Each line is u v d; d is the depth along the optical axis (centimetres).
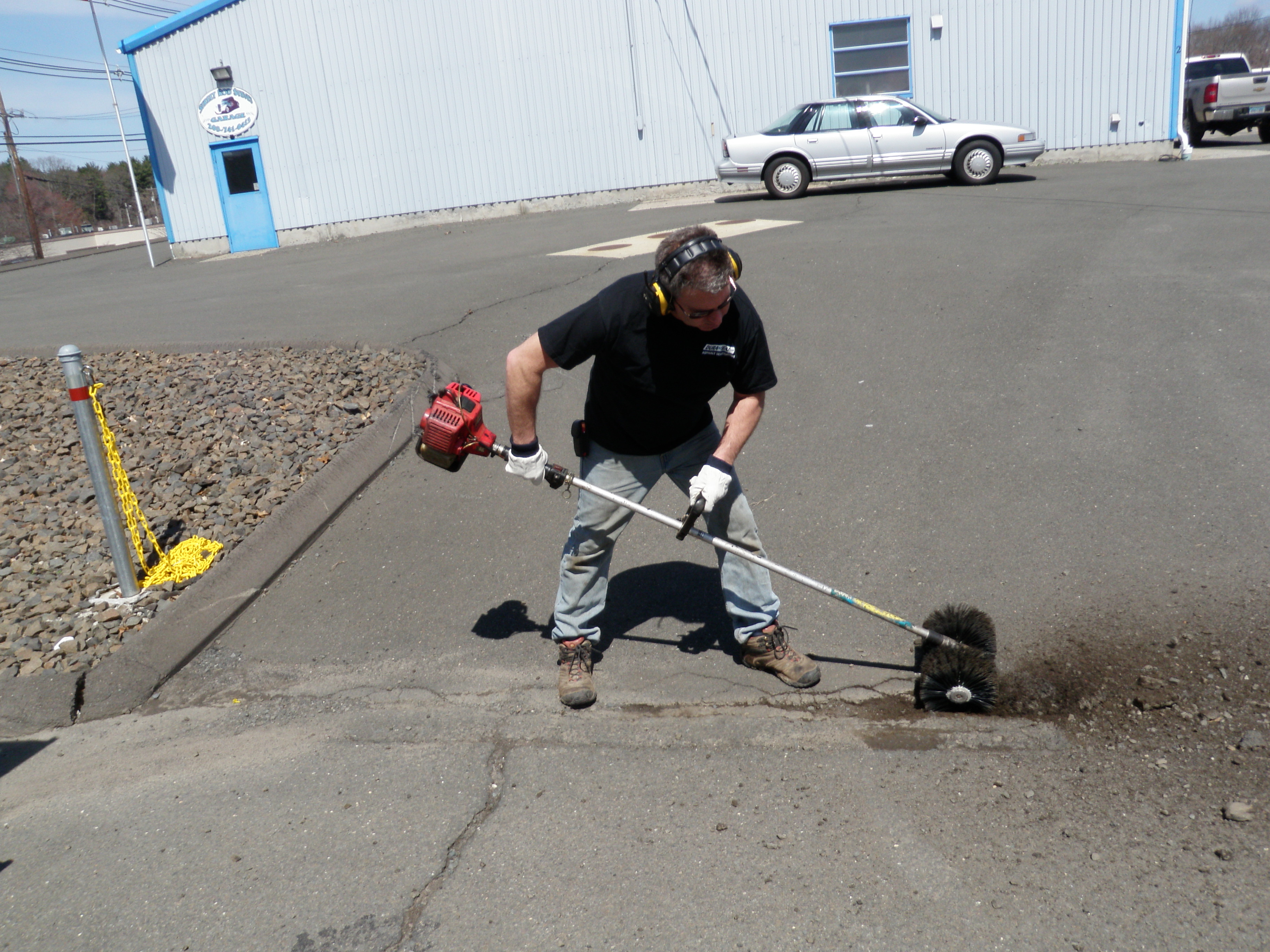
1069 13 1606
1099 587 384
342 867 282
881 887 255
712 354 303
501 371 688
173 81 1767
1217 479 441
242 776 332
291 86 1766
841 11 1666
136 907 274
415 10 1727
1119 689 330
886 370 613
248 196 1825
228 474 559
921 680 328
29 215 3697
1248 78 1942
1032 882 252
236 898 274
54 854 300
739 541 347
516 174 1800
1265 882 243
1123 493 443
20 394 706
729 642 386
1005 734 315
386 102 1772
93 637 422
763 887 259
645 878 266
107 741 364
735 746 322
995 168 1406
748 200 1547
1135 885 247
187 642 415
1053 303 685
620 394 319
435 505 519
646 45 1720
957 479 477
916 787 293
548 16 1720
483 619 418
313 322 862
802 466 512
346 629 423
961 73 1669
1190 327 608
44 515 536
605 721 343
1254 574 374
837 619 391
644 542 467
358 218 1830
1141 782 286
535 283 933
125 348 798
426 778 321
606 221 1471
